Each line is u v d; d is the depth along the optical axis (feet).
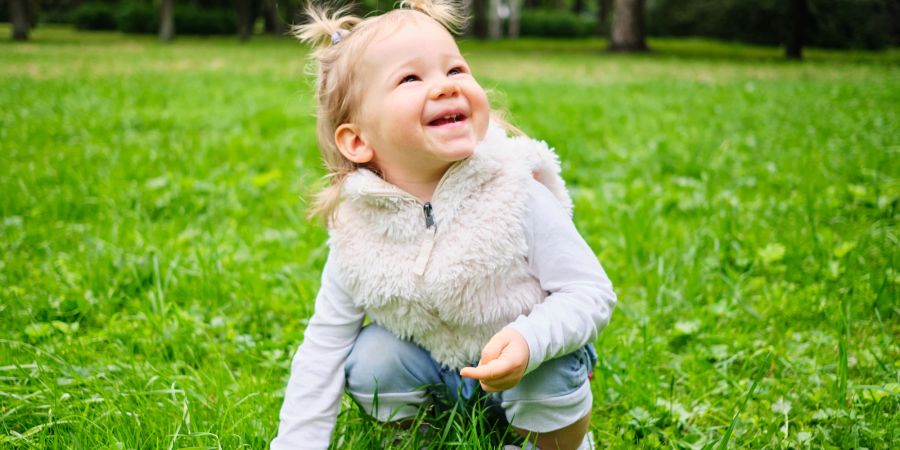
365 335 6.47
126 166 18.47
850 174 16.79
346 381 6.60
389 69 5.75
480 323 6.03
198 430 6.95
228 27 131.34
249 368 8.59
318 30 6.39
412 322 6.08
